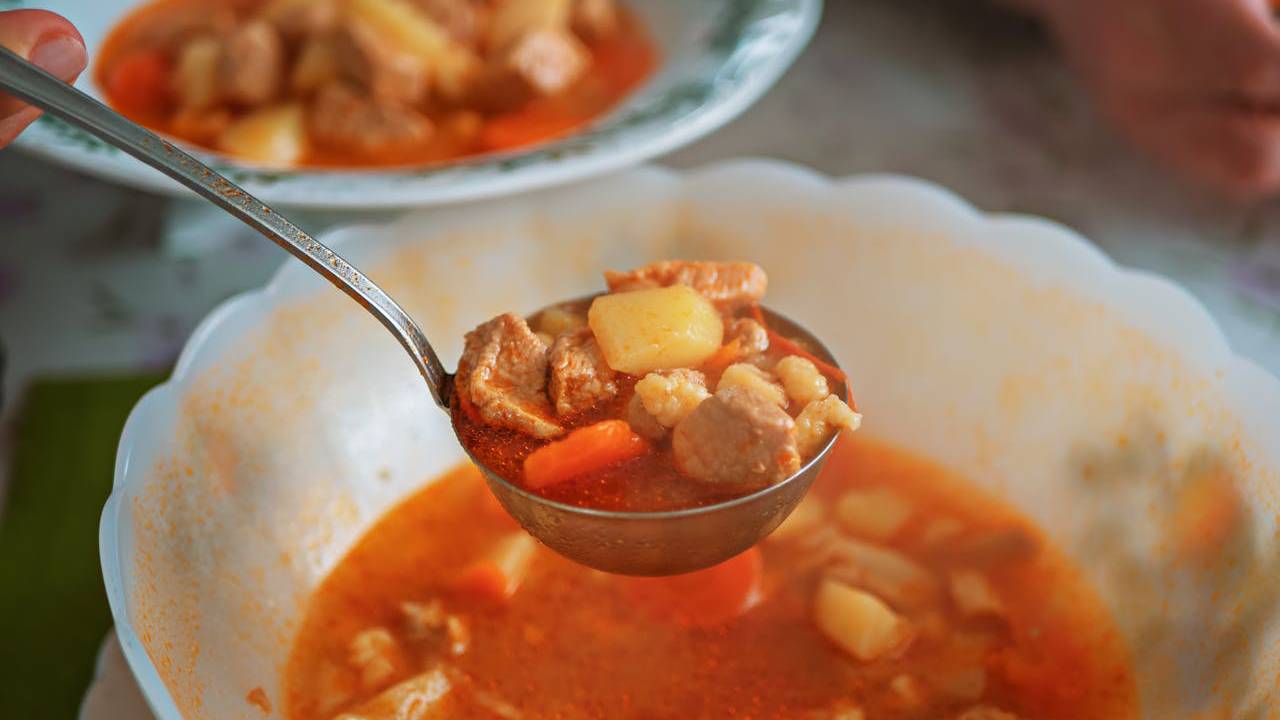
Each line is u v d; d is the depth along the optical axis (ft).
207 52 2.07
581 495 1.24
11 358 1.87
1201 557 1.38
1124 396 1.49
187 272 2.01
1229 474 1.38
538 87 2.04
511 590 1.47
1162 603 1.39
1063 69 2.37
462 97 2.10
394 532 1.54
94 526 1.64
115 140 1.26
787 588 1.47
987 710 1.35
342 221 2.03
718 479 1.23
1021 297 1.57
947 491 1.57
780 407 1.28
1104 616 1.43
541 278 1.66
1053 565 1.49
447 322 1.63
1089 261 1.54
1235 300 1.88
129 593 1.28
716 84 1.88
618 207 1.68
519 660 1.42
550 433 1.27
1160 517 1.43
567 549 1.29
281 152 1.98
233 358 1.51
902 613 1.44
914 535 1.52
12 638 1.53
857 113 2.26
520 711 1.38
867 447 1.61
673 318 1.31
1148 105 2.11
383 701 1.37
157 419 1.42
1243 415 1.38
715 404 1.23
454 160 1.98
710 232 1.68
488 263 1.65
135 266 2.02
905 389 1.62
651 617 1.45
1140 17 2.07
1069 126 2.22
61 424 1.75
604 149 1.74
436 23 2.20
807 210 1.65
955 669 1.39
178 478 1.42
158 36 2.19
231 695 1.35
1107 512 1.47
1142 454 1.46
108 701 1.37
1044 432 1.54
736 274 1.39
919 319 1.62
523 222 1.66
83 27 2.18
